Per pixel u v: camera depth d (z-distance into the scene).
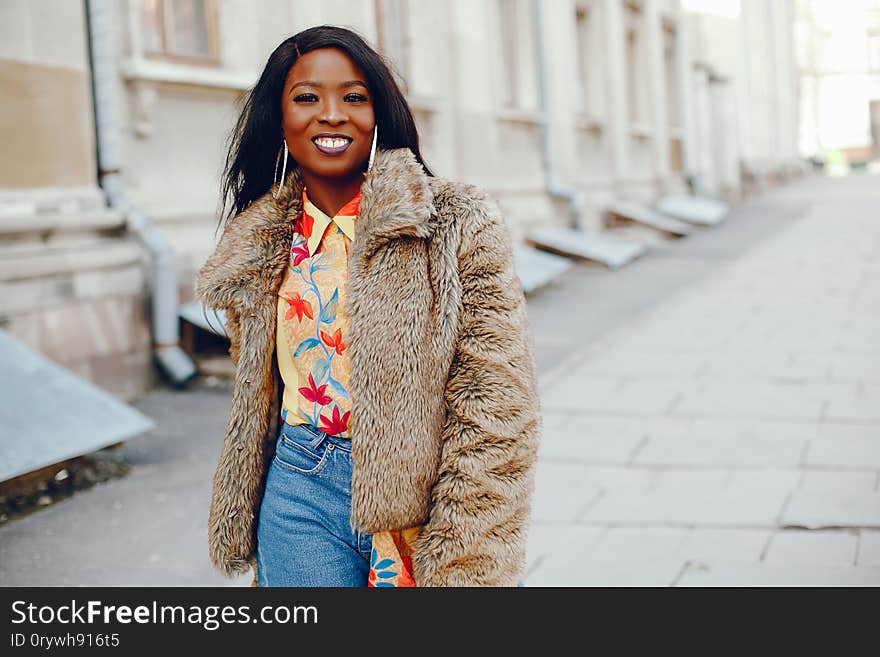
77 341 6.50
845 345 8.21
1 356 5.18
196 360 7.51
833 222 19.83
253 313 2.09
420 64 12.11
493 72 14.04
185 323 7.50
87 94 6.90
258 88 2.15
